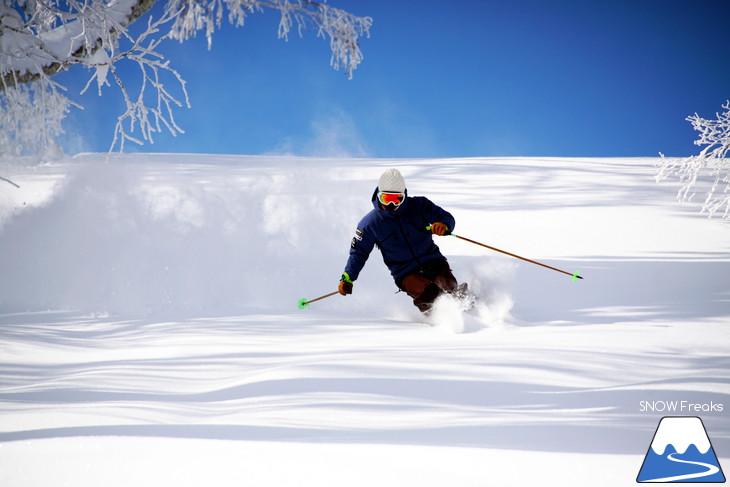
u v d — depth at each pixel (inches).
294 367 111.3
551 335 143.8
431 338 143.0
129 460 63.1
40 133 222.8
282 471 58.7
